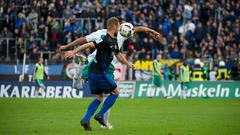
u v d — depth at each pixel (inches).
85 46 1152.8
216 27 3048.7
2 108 1836.9
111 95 1195.3
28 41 2839.6
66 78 2714.1
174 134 1130.0
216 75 2805.1
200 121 1424.7
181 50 2871.6
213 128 1248.8
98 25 2851.9
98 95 1190.3
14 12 2942.9
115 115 1611.7
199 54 2901.1
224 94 2701.8
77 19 2906.0
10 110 1755.7
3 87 2635.3
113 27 1166.3
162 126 1291.8
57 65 2726.4
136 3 3036.4
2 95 2632.9
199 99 2492.6
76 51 1149.1
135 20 2935.5
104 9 2957.7
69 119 1455.5
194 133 1151.0
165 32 2947.8
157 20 2970.0
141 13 2989.7
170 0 3117.6
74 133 1136.8
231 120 1455.5
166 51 2842.0
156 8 3043.8
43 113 1646.2
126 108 1904.5
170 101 2313.0
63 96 2618.1
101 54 1160.2
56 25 2859.3
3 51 2856.8
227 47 2930.6
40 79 2573.8
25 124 1321.4
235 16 3157.0
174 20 2999.5
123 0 3083.2
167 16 3011.8
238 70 2834.6
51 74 2719.0
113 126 1290.6
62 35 2842.0
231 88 2709.2
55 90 2620.6
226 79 2815.0
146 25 2938.0
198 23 3011.8
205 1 3208.7
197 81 2691.9
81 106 1953.7
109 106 1190.9
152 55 2839.6
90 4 3009.4
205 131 1189.1
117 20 1169.4
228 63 2842.0
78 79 1397.6
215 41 3006.9
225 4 3189.0
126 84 2652.6
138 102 2226.9
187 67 2635.3
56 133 1137.4
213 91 2694.4
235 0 3228.3
